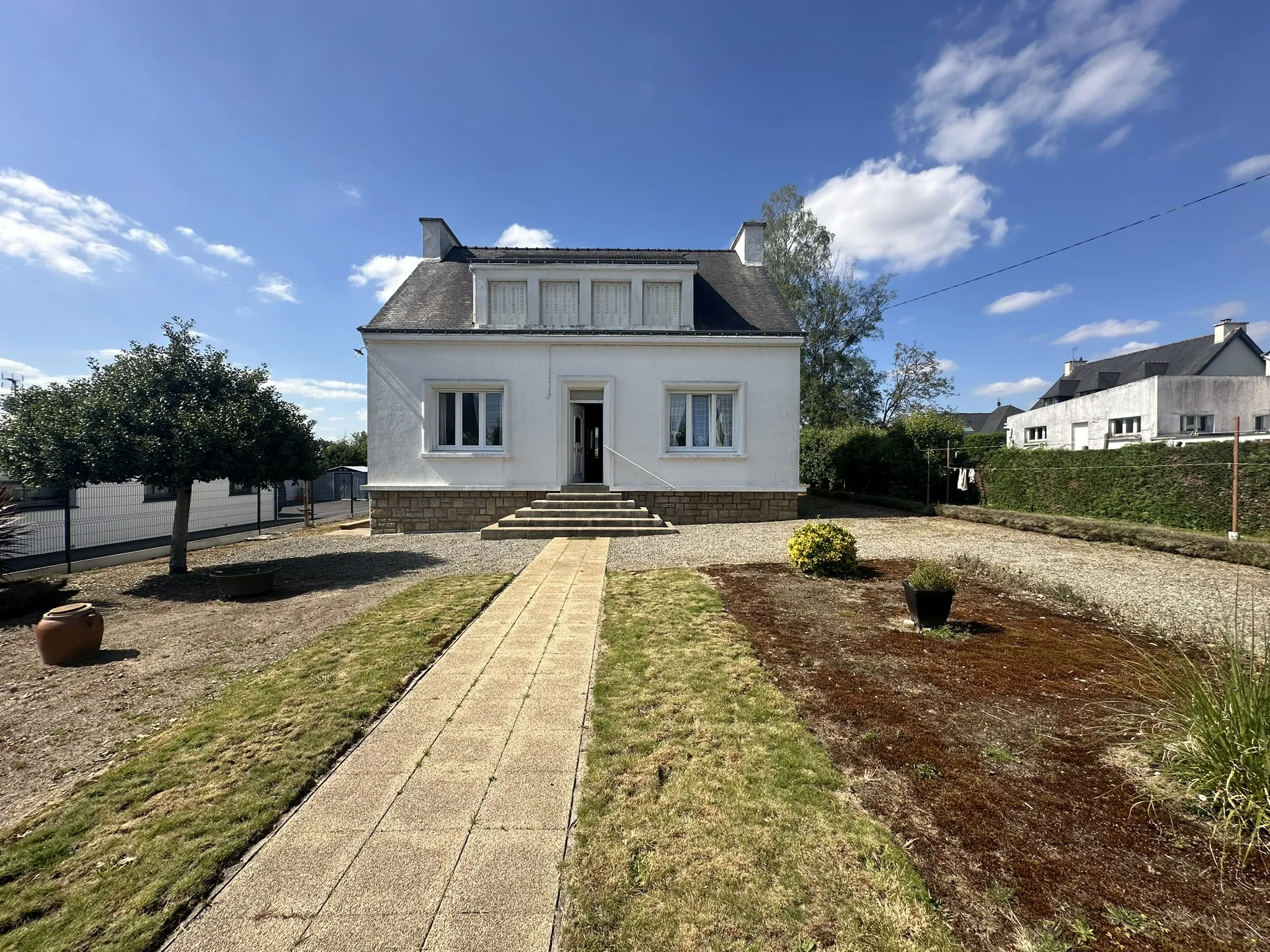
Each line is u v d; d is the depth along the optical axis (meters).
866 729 3.26
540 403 12.76
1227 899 2.00
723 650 4.54
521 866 2.30
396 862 2.34
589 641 4.98
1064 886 2.06
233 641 5.38
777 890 2.08
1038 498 12.39
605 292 12.98
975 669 4.11
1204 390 17.83
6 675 4.73
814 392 27.19
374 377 12.63
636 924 1.97
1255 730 2.50
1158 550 8.50
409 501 12.75
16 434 7.19
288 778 2.94
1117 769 2.80
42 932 2.03
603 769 2.93
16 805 2.91
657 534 10.96
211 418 7.56
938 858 2.22
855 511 14.72
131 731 3.71
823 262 27.23
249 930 2.02
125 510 12.88
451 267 14.93
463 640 5.04
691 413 13.05
